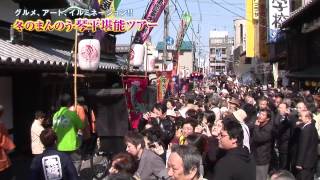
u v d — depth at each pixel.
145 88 13.62
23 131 13.58
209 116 8.34
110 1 14.95
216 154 5.83
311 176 8.89
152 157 6.17
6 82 13.16
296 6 31.88
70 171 6.86
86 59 10.62
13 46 11.89
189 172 4.27
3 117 12.95
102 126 11.71
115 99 11.70
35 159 6.86
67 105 10.79
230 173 5.18
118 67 18.75
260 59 43.31
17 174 11.69
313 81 22.81
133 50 16.91
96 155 13.26
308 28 23.03
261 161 9.03
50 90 14.41
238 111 9.36
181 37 28.47
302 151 8.77
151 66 20.73
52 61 11.44
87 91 12.31
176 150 4.35
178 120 8.86
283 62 31.80
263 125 9.05
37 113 10.62
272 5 29.92
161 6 17.19
